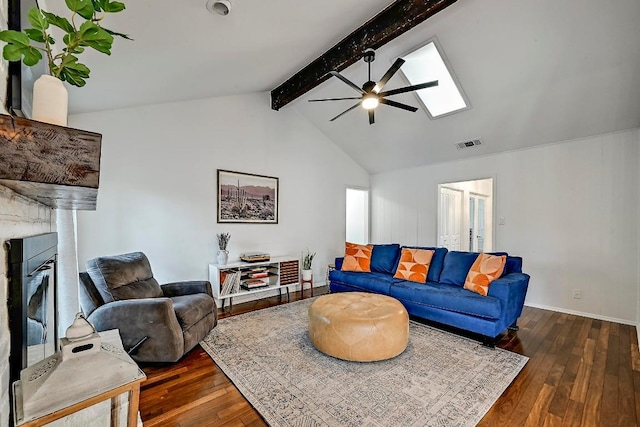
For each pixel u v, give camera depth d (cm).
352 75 388
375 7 261
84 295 246
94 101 274
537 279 417
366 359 240
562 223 397
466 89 361
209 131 401
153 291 289
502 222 451
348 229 680
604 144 367
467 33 292
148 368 239
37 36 90
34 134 76
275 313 372
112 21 165
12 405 98
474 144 454
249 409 189
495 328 274
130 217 336
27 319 106
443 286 349
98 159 86
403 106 305
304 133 517
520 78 326
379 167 604
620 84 300
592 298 373
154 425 175
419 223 556
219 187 409
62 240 227
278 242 479
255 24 214
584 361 252
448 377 225
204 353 264
